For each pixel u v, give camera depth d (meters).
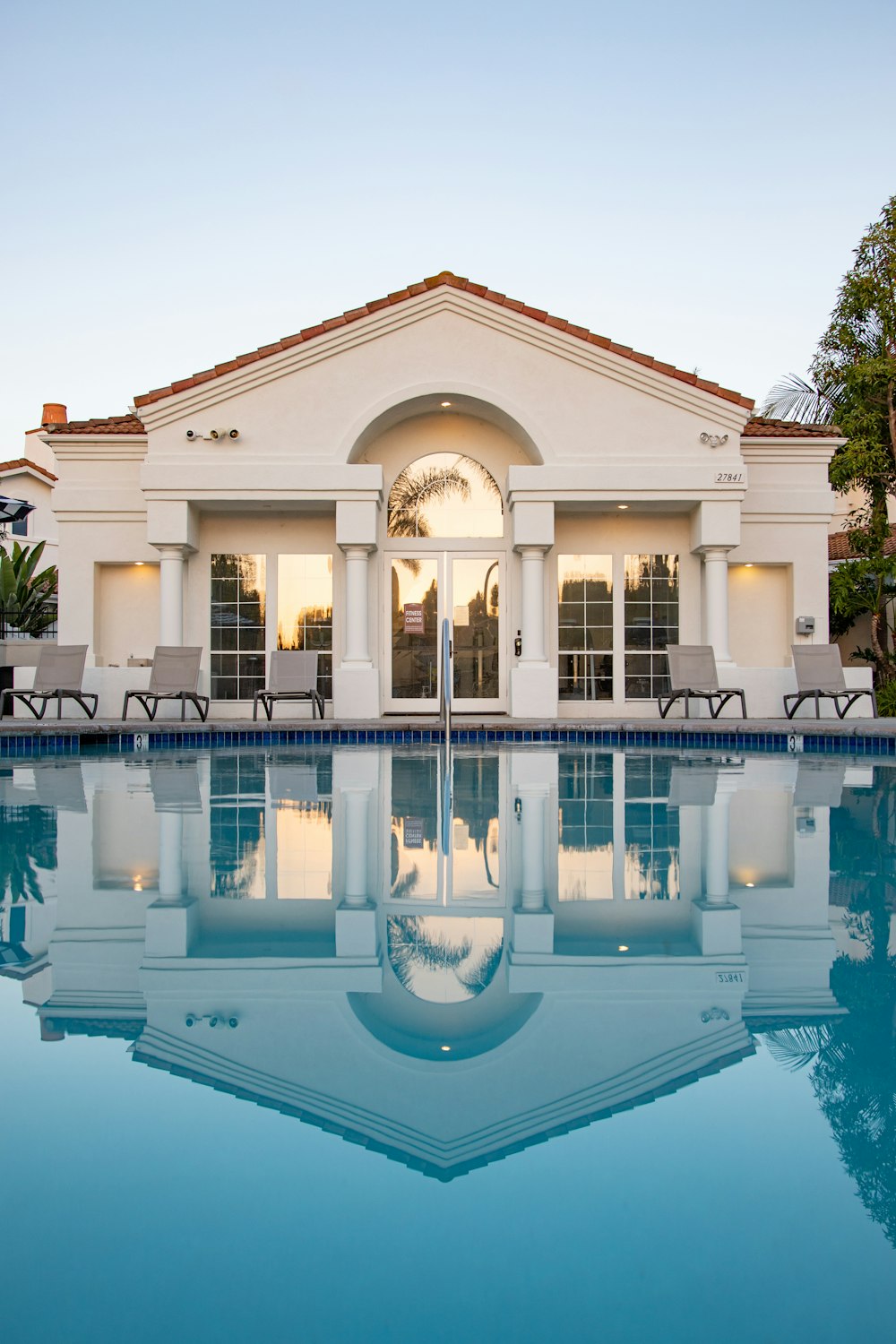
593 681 14.03
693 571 14.02
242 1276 1.03
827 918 2.74
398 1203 1.17
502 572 14.11
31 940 2.47
